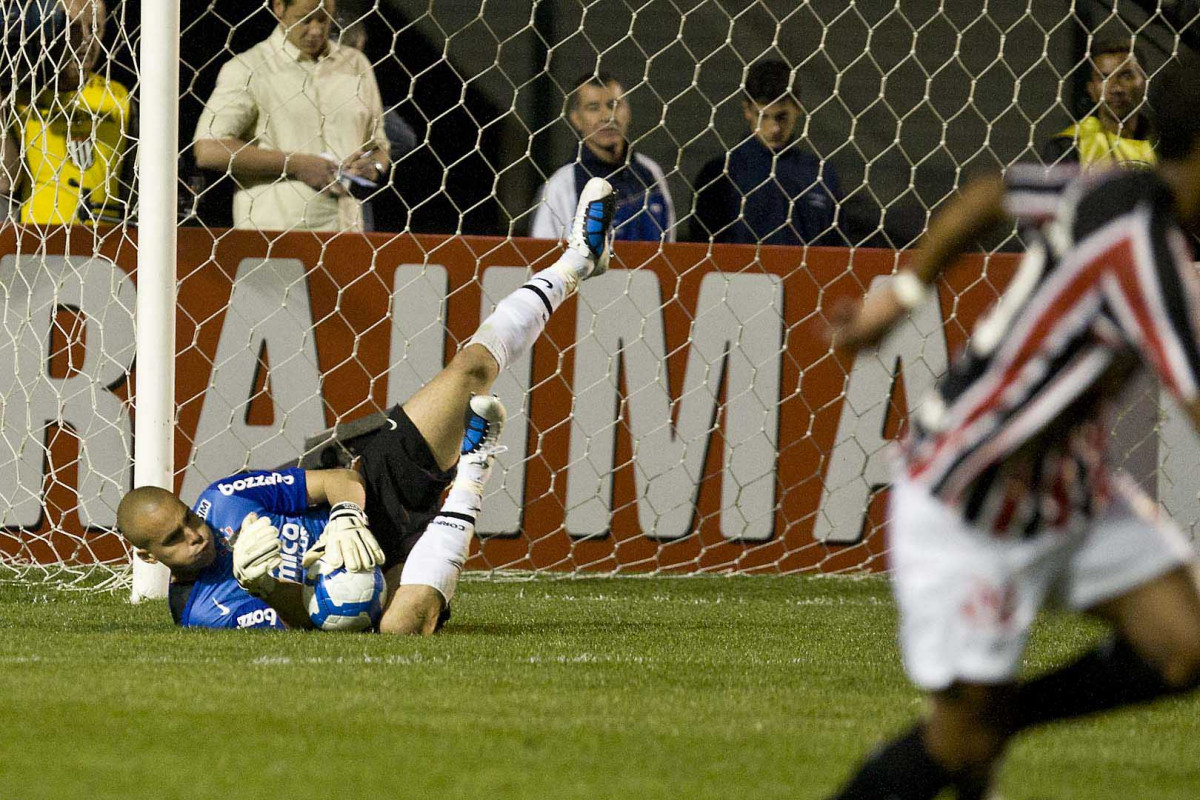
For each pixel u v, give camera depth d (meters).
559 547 18.75
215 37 25.34
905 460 6.11
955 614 5.84
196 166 20.97
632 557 18.84
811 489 18.98
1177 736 9.00
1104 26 28.22
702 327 18.75
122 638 12.49
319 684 10.18
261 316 18.25
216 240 18.16
